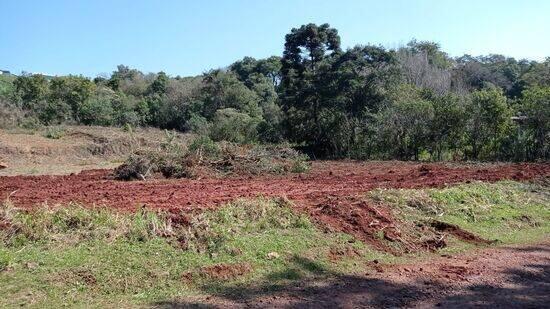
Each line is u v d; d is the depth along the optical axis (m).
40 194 11.97
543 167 19.06
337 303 6.53
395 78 29.14
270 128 30.28
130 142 27.00
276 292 6.82
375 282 7.41
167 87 45.00
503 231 11.00
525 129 24.56
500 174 16.53
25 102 34.72
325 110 28.59
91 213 8.35
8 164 21.39
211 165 17.67
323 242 8.77
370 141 27.17
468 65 58.25
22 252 6.96
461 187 13.45
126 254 7.26
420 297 6.88
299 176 17.28
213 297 6.52
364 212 10.32
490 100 24.75
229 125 29.19
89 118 36.00
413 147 26.23
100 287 6.47
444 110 25.31
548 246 9.95
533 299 6.93
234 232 8.47
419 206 11.48
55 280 6.40
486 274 7.99
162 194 12.08
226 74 42.56
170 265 7.21
